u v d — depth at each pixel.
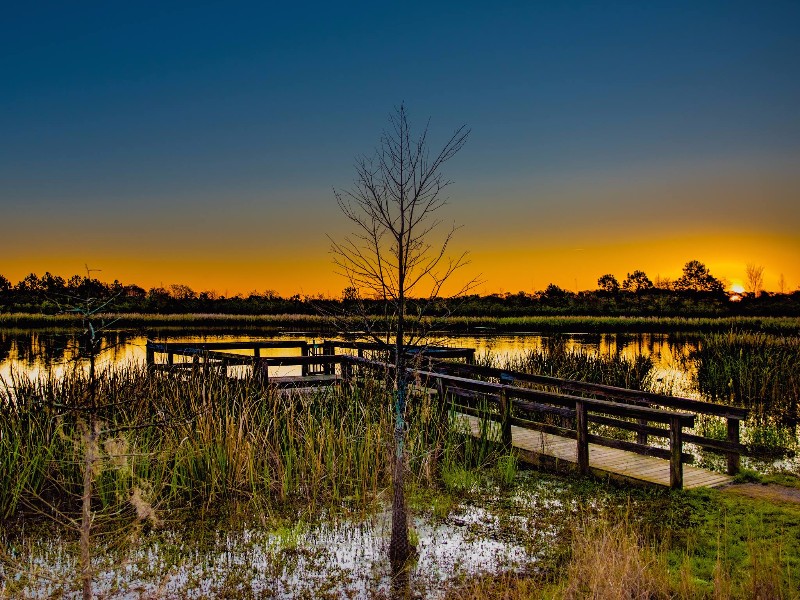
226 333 41.28
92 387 5.00
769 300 76.75
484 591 6.02
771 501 8.19
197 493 9.05
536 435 11.76
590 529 7.23
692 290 92.50
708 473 9.48
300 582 6.34
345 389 12.72
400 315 7.08
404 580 6.34
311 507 8.48
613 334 43.88
